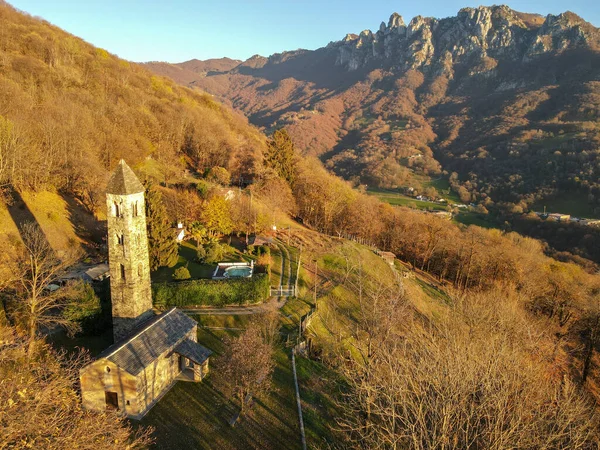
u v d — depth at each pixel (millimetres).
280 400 33094
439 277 84375
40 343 33812
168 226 53312
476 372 24297
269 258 60125
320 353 41469
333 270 62625
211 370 35781
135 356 30156
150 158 84250
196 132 99812
